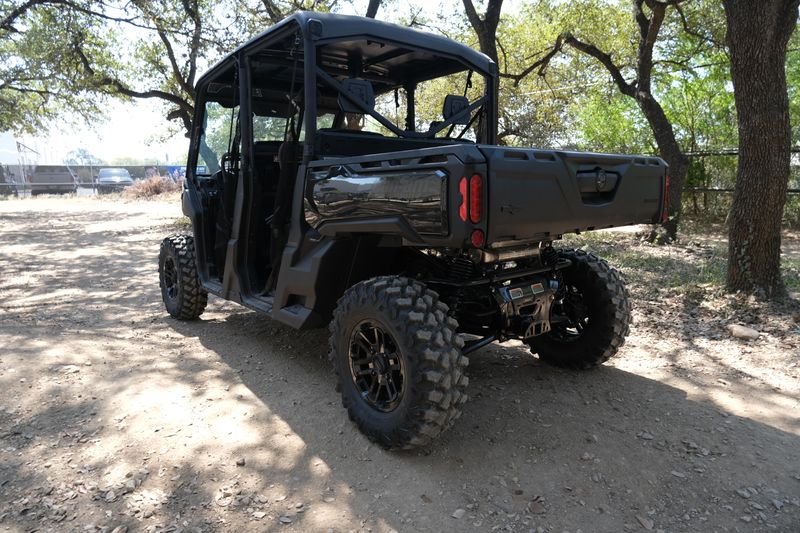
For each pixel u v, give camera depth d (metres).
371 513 2.62
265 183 4.91
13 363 4.36
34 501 2.67
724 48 13.12
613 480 2.88
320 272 3.62
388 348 3.16
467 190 2.68
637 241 10.84
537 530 2.51
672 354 4.65
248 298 4.51
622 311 3.99
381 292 3.07
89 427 3.38
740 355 4.59
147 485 2.81
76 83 15.62
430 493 2.77
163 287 5.96
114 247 11.34
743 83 5.70
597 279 4.02
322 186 3.58
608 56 13.23
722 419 3.51
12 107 18.69
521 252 3.53
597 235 11.60
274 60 4.56
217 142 5.32
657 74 15.39
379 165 3.22
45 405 3.66
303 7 14.38
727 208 14.12
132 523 2.53
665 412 3.60
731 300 5.87
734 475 2.91
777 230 5.82
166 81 17.58
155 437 3.27
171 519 2.56
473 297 3.73
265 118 5.00
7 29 14.24
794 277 6.93
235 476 2.90
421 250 3.74
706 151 14.52
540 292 3.66
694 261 8.45
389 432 3.04
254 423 3.47
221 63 4.82
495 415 3.57
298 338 5.16
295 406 3.72
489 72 4.48
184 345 4.96
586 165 3.21
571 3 13.99
